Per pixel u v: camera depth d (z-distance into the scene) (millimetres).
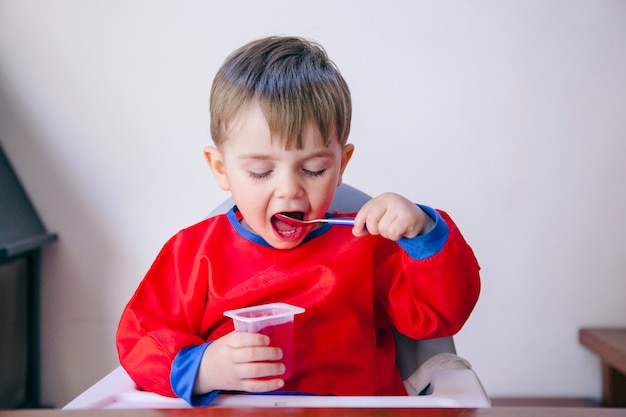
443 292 894
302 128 886
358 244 1012
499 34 1984
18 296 1939
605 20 1976
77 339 2078
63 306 2070
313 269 989
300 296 979
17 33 2035
